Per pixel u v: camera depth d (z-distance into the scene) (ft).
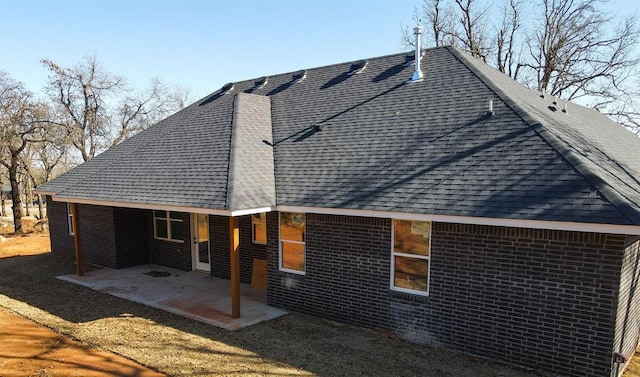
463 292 25.05
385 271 28.22
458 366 23.58
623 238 20.08
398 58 44.57
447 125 31.04
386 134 33.17
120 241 47.67
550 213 20.76
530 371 22.94
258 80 55.21
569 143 26.91
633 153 41.96
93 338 27.63
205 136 41.57
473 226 24.39
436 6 104.12
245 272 41.01
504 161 25.46
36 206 182.09
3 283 42.42
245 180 32.14
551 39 93.09
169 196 33.01
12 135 82.17
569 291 21.70
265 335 28.09
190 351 25.50
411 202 25.35
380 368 23.27
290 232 33.32
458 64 38.29
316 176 32.07
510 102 30.50
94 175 43.78
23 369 23.12
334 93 43.34
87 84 106.42
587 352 21.43
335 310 30.68
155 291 38.55
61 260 53.36
